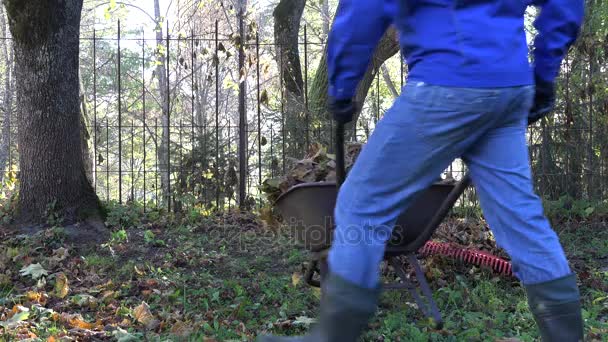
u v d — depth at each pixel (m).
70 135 6.63
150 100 23.61
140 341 3.60
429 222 3.20
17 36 6.43
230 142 8.25
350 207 2.19
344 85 2.18
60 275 4.80
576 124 7.55
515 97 2.12
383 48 8.45
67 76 6.61
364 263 2.17
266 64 9.09
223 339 3.61
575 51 7.48
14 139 14.69
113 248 6.04
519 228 2.19
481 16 2.09
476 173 2.28
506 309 4.11
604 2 7.26
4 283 4.82
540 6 2.31
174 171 8.02
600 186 7.55
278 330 3.81
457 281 4.66
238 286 4.63
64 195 6.55
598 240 6.10
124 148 21.66
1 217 6.68
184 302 4.33
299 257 5.46
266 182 3.85
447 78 2.06
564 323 2.14
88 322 3.96
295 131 8.05
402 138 2.11
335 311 2.16
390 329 3.65
